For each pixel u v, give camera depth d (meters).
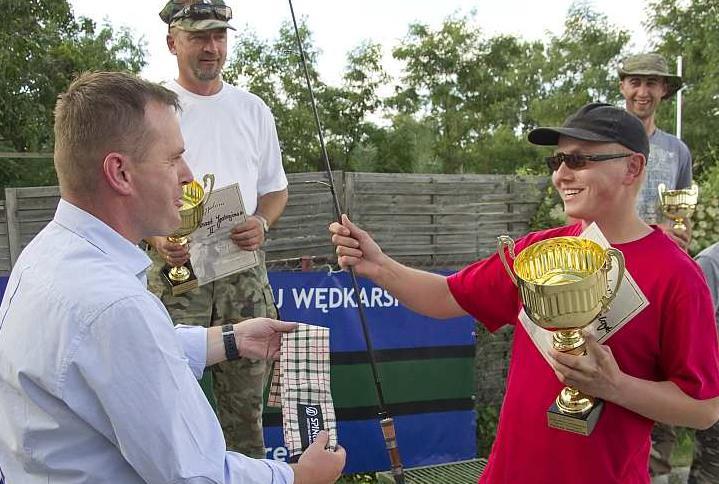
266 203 3.12
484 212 4.68
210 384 3.43
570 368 1.62
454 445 3.97
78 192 1.36
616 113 1.77
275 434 3.66
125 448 1.25
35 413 1.29
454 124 23.80
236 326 1.90
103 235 1.36
